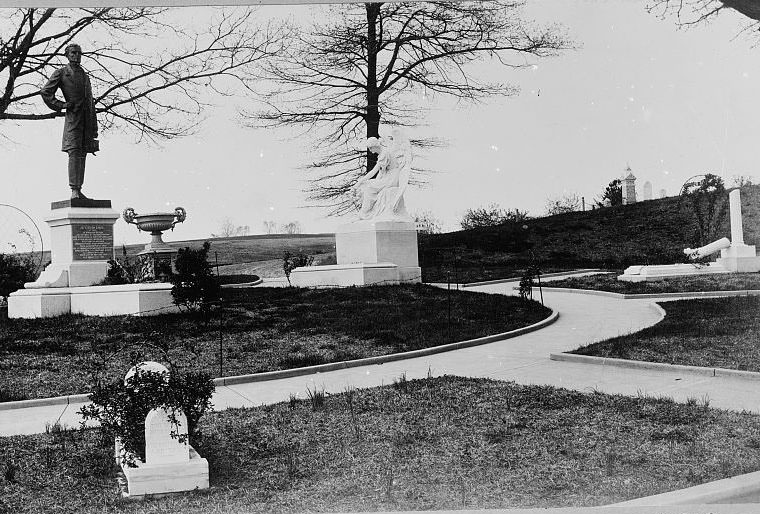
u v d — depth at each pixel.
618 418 7.42
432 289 21.00
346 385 10.16
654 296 20.25
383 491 5.64
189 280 15.67
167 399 5.93
